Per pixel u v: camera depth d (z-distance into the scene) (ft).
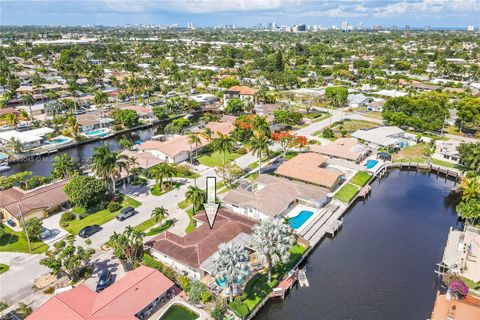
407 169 407.03
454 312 187.01
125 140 437.99
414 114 518.78
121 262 230.07
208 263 215.31
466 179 312.91
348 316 200.34
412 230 285.64
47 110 539.29
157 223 273.75
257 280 216.54
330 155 406.41
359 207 322.34
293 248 249.14
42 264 205.16
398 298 212.84
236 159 407.44
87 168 375.86
